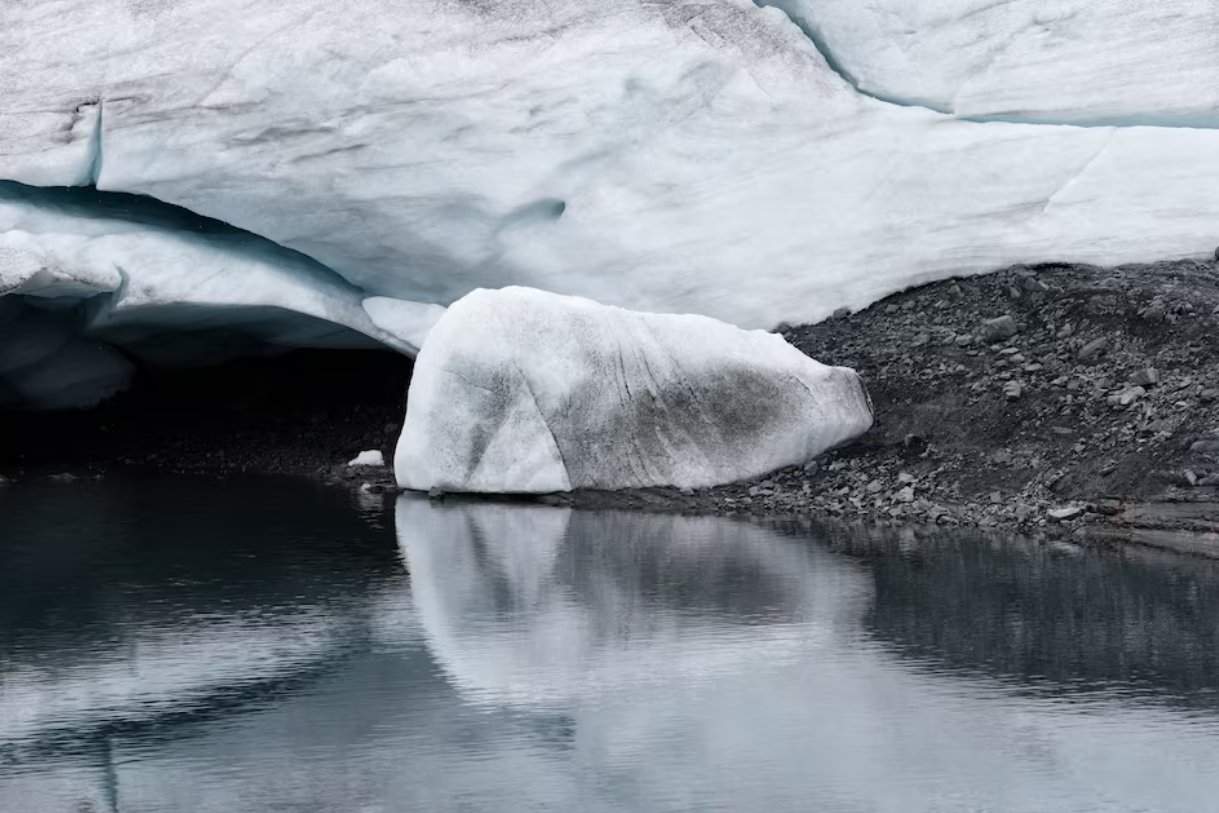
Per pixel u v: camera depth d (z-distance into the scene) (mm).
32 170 25500
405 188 25891
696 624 14992
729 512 21188
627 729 12117
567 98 25719
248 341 29422
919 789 10867
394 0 25938
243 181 25812
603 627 14938
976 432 21719
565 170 26016
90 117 25609
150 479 25047
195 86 25609
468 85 25641
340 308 26750
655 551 18500
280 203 25984
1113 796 10703
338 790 10945
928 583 16469
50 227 25672
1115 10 25641
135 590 16750
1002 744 11680
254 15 25812
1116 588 16062
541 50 25875
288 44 25547
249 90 25484
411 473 23109
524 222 26500
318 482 24641
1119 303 22859
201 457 27016
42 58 25797
